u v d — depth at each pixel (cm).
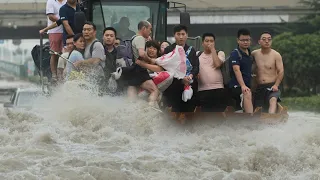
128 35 2245
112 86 1738
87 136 1370
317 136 1388
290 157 1216
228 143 1352
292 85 8906
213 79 1738
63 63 2019
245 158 1204
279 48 8806
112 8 2241
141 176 1094
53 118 1530
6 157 1166
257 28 10950
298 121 1769
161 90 1709
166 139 1399
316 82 8831
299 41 8762
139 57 1695
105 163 1148
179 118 1552
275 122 1630
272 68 1822
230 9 10712
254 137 1408
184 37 1736
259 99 1830
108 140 1348
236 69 1750
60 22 2209
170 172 1123
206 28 11056
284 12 10619
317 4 10412
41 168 1109
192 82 1716
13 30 11681
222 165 1174
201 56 1762
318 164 1192
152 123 1483
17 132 1373
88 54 1831
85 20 2020
